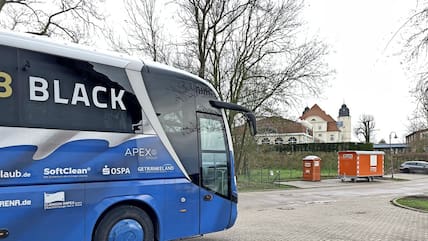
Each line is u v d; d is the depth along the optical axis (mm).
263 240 8344
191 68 24078
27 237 4578
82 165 5145
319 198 19219
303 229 9805
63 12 19156
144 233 5859
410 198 17922
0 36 4680
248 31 25234
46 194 4762
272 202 17266
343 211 13781
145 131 5957
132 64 5988
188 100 6746
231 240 8320
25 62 4832
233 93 25391
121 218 5590
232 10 24406
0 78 4594
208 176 6910
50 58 5070
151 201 5895
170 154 6262
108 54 5754
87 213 5137
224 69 25344
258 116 25141
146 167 5891
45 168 4797
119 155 5566
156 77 6285
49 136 4883
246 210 14266
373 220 11492
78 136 5156
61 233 4867
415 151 57719
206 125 7035
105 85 5582
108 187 5383
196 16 23938
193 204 6559
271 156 50844
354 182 31547
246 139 28781
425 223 10938
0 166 4441
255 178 31453
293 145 55250
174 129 6414
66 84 5160
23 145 4648
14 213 4492
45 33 18531
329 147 52750
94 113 5383
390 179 35656
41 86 4922
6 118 4570
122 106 5727
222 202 7141
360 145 50781
